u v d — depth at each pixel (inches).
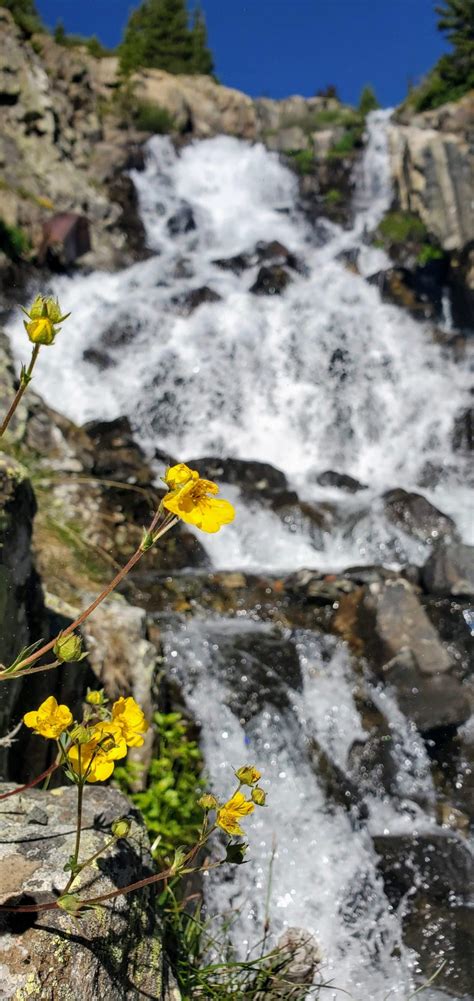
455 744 170.4
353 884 140.1
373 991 119.0
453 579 204.2
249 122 753.0
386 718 171.5
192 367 370.9
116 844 71.2
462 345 428.5
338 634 189.2
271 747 161.0
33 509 115.3
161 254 520.7
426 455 366.9
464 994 119.0
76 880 63.8
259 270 463.5
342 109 787.4
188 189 631.2
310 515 258.7
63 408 326.6
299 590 204.5
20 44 531.2
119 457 260.4
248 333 399.9
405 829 153.0
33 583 115.0
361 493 294.8
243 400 371.2
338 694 173.6
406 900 137.9
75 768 56.2
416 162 609.6
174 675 165.9
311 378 390.6
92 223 485.7
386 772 163.5
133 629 153.0
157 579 202.1
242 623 190.7
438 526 259.1
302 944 112.0
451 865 145.1
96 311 396.5
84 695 127.4
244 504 260.2
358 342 412.8
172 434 346.3
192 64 848.3
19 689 107.5
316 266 521.3
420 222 598.5
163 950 76.5
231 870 135.0
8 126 481.7
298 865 141.6
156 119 669.3
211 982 93.8
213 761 155.0
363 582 205.5
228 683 167.8
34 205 442.9
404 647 180.4
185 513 52.8
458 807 159.9
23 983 54.9
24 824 71.9
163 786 129.5
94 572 192.4
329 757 163.2
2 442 219.6
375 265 566.3
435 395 394.3
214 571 214.5
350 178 673.0
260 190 661.9
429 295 527.5
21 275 390.3
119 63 705.0
